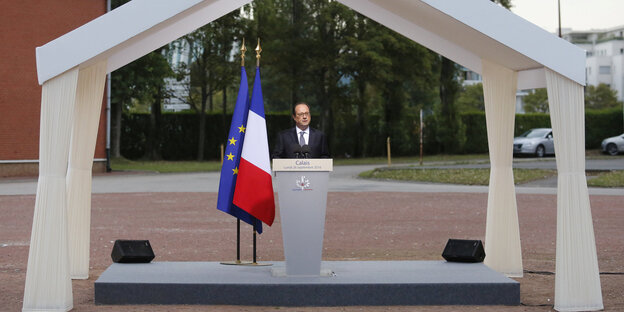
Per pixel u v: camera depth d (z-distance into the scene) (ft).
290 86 153.99
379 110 200.95
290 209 23.06
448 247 26.99
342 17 147.95
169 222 45.73
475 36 23.20
